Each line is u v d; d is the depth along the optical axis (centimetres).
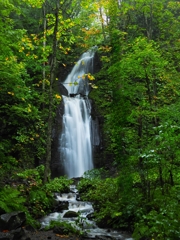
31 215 871
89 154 2164
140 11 1848
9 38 1073
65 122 2167
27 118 1475
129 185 843
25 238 641
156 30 2261
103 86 2325
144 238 641
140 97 927
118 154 888
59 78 2766
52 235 695
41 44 1988
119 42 935
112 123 905
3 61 1141
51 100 1155
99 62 2733
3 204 720
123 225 809
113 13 1288
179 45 1680
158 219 597
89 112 2300
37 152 1705
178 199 728
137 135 908
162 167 809
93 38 2197
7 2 1085
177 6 1911
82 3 1258
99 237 718
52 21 1285
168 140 704
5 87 1195
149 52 836
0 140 1311
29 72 2067
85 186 1406
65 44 2677
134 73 920
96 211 960
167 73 1304
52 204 1057
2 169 1129
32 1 1196
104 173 1819
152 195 814
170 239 556
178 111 857
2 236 603
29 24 2428
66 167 2072
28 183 1135
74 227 797
